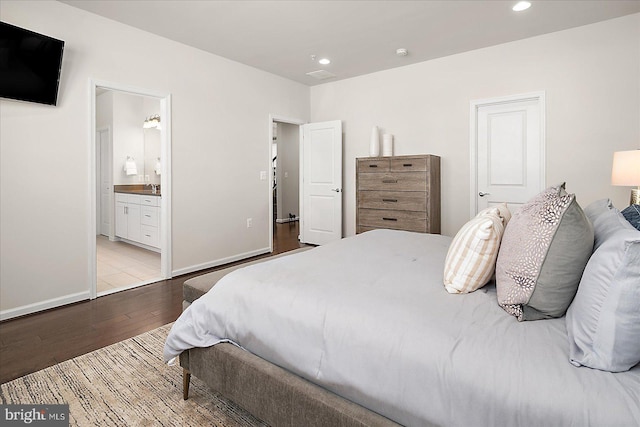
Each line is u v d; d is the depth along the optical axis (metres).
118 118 5.73
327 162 5.19
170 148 3.67
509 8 3.00
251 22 3.23
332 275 1.58
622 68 3.22
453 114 4.18
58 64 2.76
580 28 3.39
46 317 2.68
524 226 1.21
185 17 3.12
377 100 4.79
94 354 2.11
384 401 1.06
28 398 1.67
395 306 1.22
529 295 1.12
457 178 4.19
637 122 3.18
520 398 0.84
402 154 4.60
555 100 3.54
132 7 2.93
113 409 1.60
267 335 1.35
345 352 1.16
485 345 0.98
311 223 5.45
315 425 1.19
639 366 0.88
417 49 3.95
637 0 2.89
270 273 1.62
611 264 0.89
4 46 2.50
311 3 2.89
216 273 2.07
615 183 2.69
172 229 3.74
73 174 2.94
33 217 2.75
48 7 2.76
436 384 0.97
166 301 3.05
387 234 2.69
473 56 4.00
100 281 3.60
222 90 4.17
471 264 1.35
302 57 4.19
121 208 5.55
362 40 3.68
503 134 3.95
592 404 0.78
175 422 1.52
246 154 4.51
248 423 1.52
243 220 4.52
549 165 3.60
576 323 0.97
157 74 3.52
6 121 2.60
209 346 1.53
